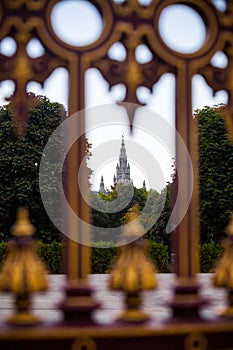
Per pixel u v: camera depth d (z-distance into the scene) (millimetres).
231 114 3436
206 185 21094
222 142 21016
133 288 3031
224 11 3469
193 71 3373
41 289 2967
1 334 2887
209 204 20938
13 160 21281
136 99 3244
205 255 17734
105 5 3273
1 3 3172
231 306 3283
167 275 14266
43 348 2949
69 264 3098
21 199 20969
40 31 3184
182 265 3246
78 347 2963
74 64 3215
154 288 3082
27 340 2932
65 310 3049
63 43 3209
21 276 2926
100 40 3254
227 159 21094
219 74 3430
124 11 3297
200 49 3400
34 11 3201
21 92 3135
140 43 3305
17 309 3033
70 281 3088
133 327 3025
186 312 3193
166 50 3332
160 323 3111
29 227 3020
